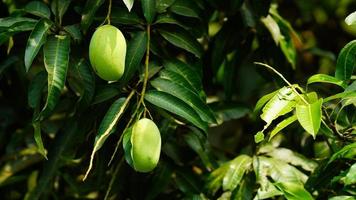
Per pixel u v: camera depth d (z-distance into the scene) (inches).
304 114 65.1
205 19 83.3
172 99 72.6
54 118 91.3
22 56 81.7
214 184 81.7
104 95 76.4
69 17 81.1
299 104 67.1
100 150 80.3
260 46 91.1
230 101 88.3
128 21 76.9
